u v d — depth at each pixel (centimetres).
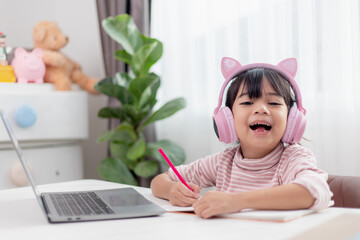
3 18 224
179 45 198
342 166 146
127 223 63
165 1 201
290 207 68
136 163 194
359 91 143
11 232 60
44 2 237
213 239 53
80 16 243
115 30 181
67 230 59
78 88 210
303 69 154
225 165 100
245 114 88
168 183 90
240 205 67
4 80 178
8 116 172
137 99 189
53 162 189
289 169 84
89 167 239
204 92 191
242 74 93
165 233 56
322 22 150
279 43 161
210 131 185
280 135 87
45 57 191
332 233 54
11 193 97
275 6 162
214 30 182
